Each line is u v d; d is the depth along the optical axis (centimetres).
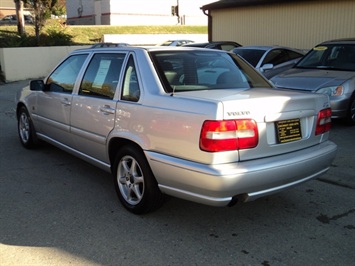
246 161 341
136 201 410
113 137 421
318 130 400
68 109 505
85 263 321
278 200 449
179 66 419
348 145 658
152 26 3975
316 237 365
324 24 1294
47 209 424
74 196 460
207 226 387
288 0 1362
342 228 382
